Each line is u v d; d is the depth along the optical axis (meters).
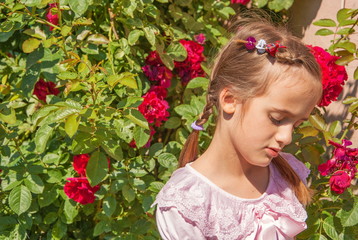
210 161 1.49
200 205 1.43
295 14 2.94
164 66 2.72
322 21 2.50
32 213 2.65
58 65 2.43
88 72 2.36
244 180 1.52
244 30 1.50
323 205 2.30
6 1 2.49
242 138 1.39
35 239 2.76
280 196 1.60
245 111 1.37
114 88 2.52
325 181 2.30
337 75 2.33
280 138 1.36
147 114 2.47
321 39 2.80
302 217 1.60
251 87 1.35
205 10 3.19
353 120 2.42
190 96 2.82
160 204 1.43
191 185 1.46
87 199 2.39
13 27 2.49
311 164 2.42
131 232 2.51
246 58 1.39
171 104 2.96
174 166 2.51
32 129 2.56
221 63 1.47
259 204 1.53
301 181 1.68
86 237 2.85
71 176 2.53
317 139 2.37
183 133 2.67
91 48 2.49
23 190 2.37
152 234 2.57
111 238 2.50
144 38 2.90
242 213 1.48
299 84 1.32
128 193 2.42
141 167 2.55
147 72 2.70
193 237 1.41
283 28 1.55
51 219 2.62
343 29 2.48
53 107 2.15
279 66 1.33
